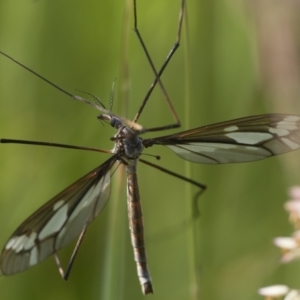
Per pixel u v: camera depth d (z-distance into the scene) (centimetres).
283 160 39
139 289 40
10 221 40
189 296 40
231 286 40
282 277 40
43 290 40
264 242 40
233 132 37
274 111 38
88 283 40
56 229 37
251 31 39
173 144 37
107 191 37
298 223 37
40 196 40
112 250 38
